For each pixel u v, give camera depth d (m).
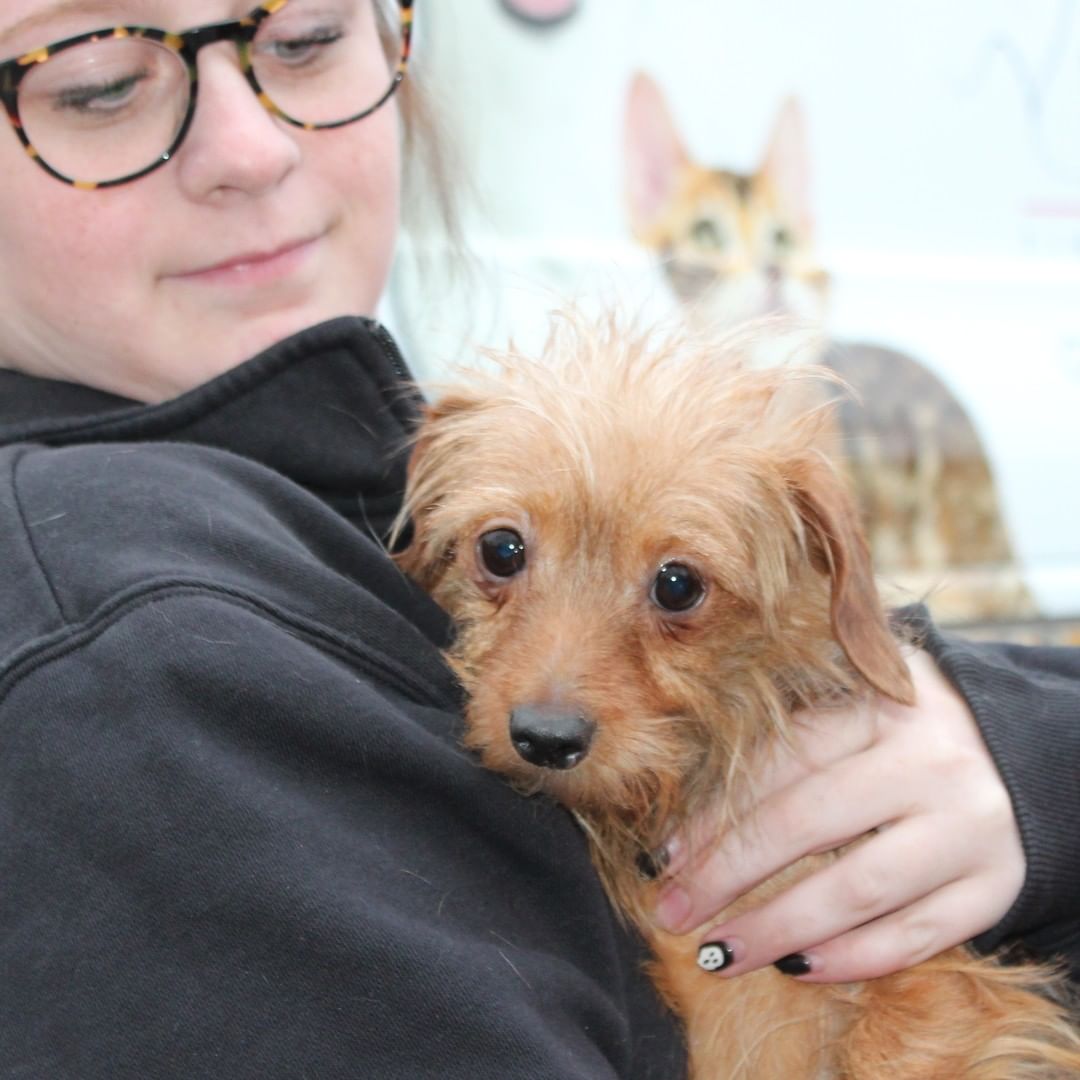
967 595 0.90
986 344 0.92
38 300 0.54
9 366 0.57
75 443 0.53
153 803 0.42
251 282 0.56
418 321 0.78
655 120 0.84
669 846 0.57
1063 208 0.94
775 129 0.87
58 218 0.53
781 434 0.59
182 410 0.53
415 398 0.62
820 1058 0.58
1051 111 0.93
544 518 0.56
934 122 0.91
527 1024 0.42
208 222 0.55
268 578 0.47
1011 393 0.92
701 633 0.56
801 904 0.53
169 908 0.42
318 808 0.44
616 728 0.53
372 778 0.45
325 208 0.58
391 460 0.58
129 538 0.46
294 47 0.57
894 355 0.90
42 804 0.43
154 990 0.42
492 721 0.52
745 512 0.56
